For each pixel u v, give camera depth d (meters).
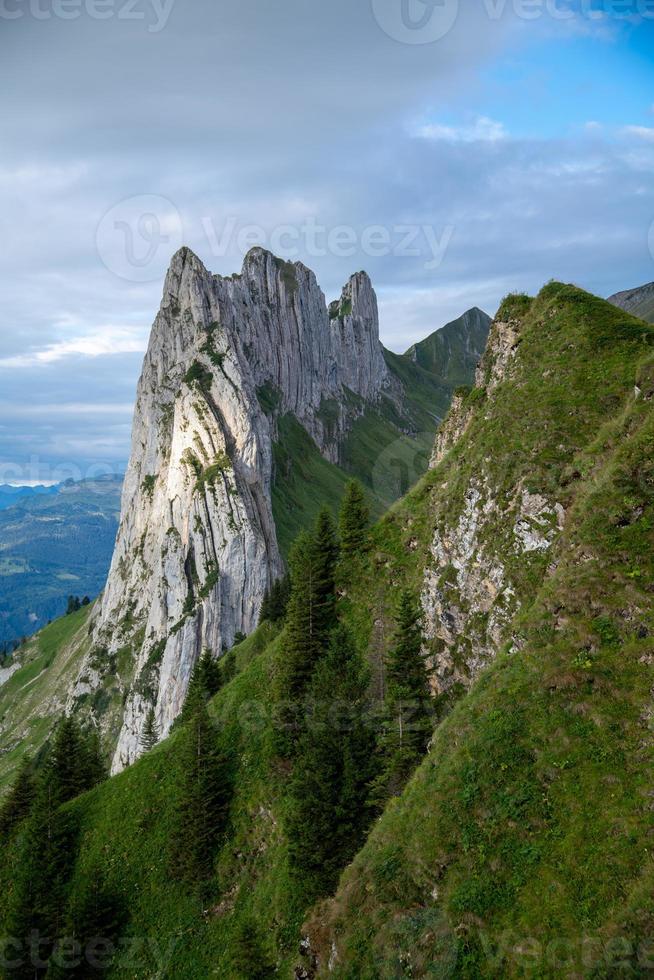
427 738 37.56
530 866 23.86
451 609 44.19
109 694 168.50
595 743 25.67
